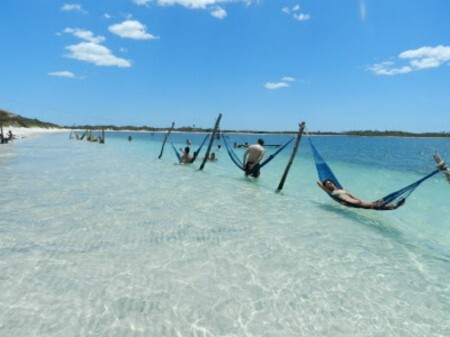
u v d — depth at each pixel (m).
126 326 3.80
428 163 25.39
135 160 21.62
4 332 3.56
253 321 4.05
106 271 5.11
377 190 13.66
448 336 3.92
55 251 5.76
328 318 4.19
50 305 4.11
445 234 7.89
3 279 4.69
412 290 5.01
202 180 14.25
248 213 8.99
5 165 16.19
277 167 20.84
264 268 5.53
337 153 38.22
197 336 3.71
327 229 7.87
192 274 5.18
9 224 7.05
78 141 45.19
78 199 9.54
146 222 7.68
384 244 7.01
